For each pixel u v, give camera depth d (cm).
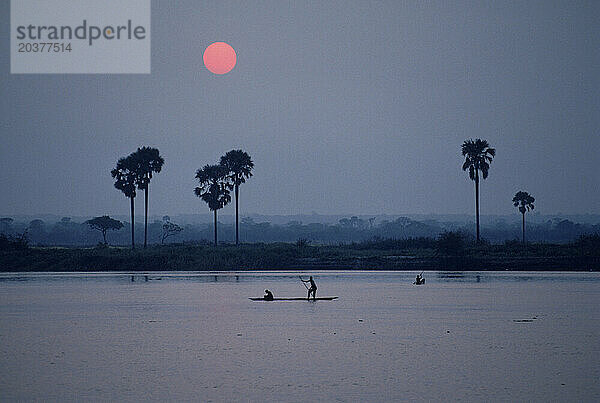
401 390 4969
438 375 5450
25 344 7056
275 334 7612
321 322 8612
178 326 8325
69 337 7512
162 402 4681
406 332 7712
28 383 5250
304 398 4753
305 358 6178
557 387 5050
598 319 8788
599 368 5703
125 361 6091
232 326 8294
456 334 7562
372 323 8494
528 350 6538
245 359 6144
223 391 4962
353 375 5459
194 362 6022
